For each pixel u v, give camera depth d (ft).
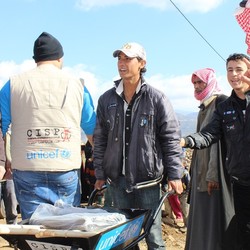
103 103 14.20
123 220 10.66
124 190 13.89
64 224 9.95
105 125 14.26
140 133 13.37
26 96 12.70
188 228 15.75
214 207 14.84
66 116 12.76
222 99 15.38
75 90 13.01
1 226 9.49
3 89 12.99
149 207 13.66
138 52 13.32
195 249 15.14
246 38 13.84
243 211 13.94
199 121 16.08
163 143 13.51
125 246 10.90
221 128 14.30
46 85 12.78
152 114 13.33
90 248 9.52
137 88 13.53
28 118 12.66
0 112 12.94
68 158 12.73
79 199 13.38
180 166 13.39
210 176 14.62
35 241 9.99
